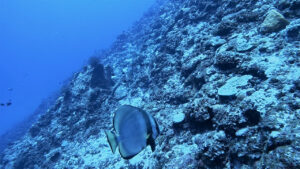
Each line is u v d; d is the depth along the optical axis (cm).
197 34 1264
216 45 973
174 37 1416
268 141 391
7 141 2853
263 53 724
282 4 871
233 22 1007
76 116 1513
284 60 633
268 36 787
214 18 1312
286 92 509
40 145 1555
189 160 605
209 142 533
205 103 647
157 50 1609
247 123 504
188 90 966
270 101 515
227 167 483
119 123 161
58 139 1459
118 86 1543
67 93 1717
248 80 653
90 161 1060
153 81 1317
